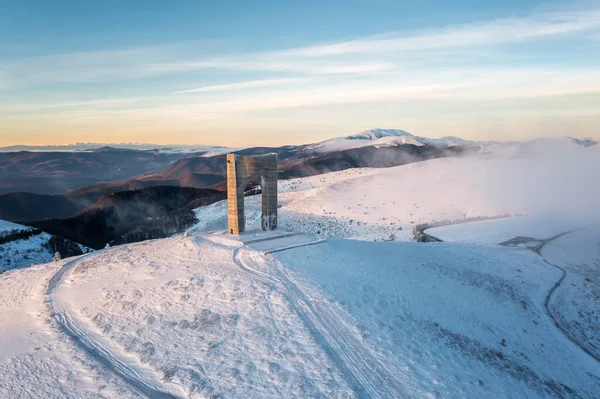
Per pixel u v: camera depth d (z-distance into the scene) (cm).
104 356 1827
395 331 1889
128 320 2116
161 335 1927
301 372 1588
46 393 1566
